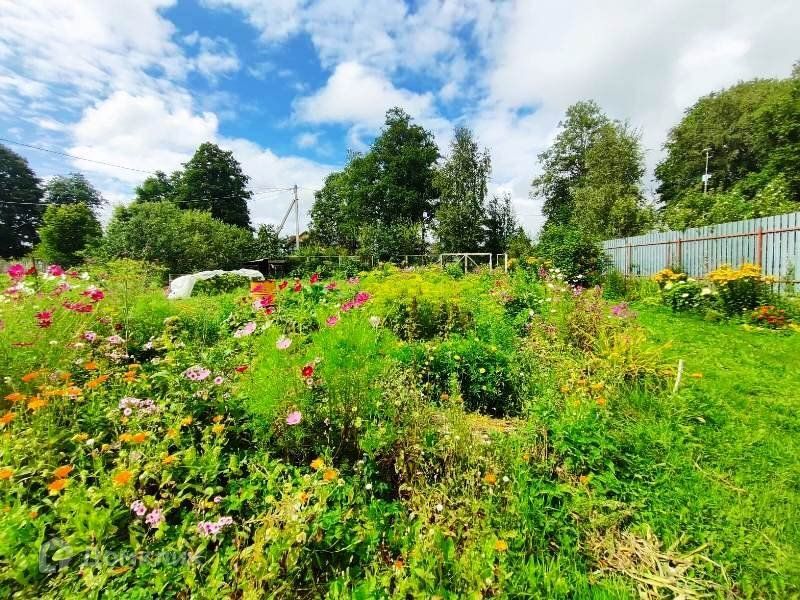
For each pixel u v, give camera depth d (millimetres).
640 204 19812
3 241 35875
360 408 2311
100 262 14992
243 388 2430
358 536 1701
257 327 3926
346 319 2678
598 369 3484
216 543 1698
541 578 1588
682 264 9922
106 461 2055
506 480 1965
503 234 29656
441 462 2293
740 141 24375
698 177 26562
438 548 1603
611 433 2418
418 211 33875
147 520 1579
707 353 4539
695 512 1932
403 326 5070
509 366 3564
